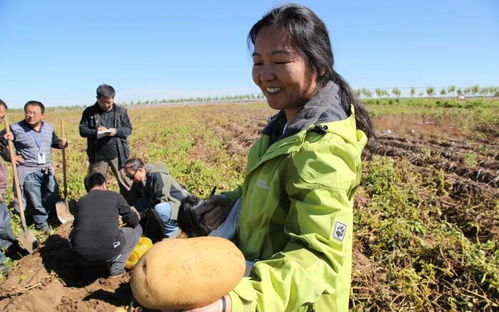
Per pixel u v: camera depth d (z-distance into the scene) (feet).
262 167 4.55
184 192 19.26
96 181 16.34
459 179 24.93
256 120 78.69
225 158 35.42
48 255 16.72
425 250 15.34
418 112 86.43
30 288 13.97
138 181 19.39
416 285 13.05
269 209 4.39
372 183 24.11
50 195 21.09
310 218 3.82
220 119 87.86
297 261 3.67
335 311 4.18
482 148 37.42
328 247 3.76
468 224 18.44
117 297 14.08
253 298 3.37
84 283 15.20
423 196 22.27
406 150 35.42
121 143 22.21
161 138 53.62
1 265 16.01
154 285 2.92
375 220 17.88
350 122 4.41
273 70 4.36
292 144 4.15
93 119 21.63
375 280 13.88
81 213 14.94
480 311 12.30
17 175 18.35
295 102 4.58
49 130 20.67
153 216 19.06
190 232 6.50
